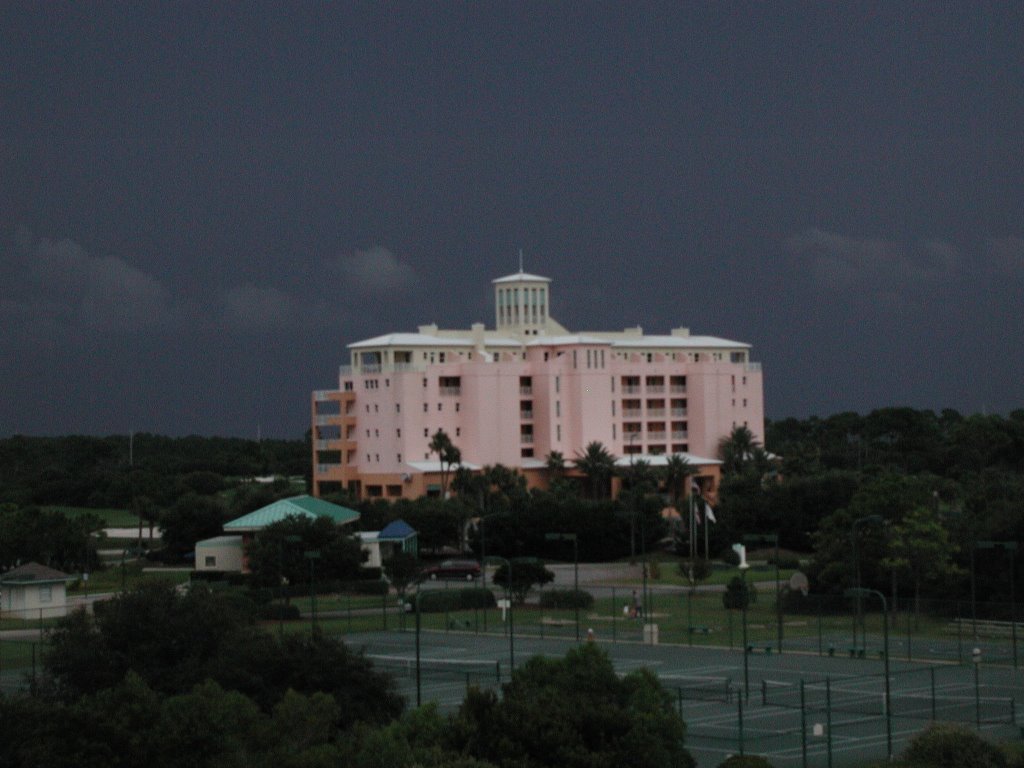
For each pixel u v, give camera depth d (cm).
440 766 18225
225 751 19950
